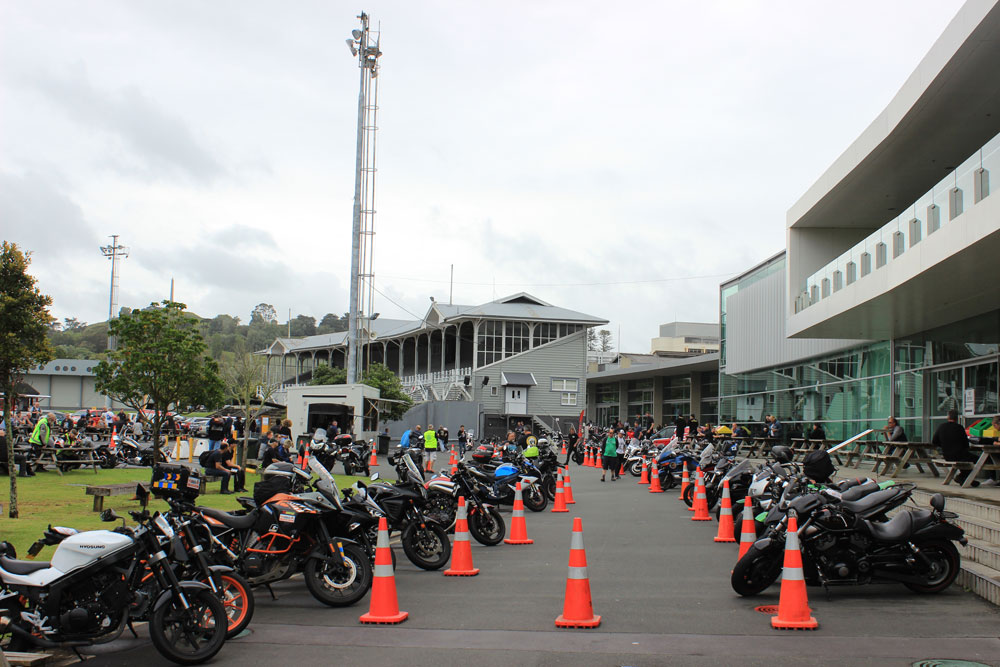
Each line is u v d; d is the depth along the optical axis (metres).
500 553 12.42
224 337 132.75
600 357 91.12
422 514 11.11
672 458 23.78
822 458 10.34
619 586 9.68
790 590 7.65
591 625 7.67
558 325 61.56
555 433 54.62
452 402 52.94
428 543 11.04
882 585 9.62
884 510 9.05
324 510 8.83
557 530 15.05
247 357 45.84
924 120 17.73
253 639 7.37
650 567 10.99
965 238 14.01
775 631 7.48
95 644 6.75
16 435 26.52
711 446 19.67
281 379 79.88
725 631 7.49
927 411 23.97
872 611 8.30
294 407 34.56
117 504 15.12
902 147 19.30
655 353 78.81
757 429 38.47
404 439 27.14
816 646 6.93
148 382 21.23
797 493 10.10
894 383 25.94
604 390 76.38
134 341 21.64
